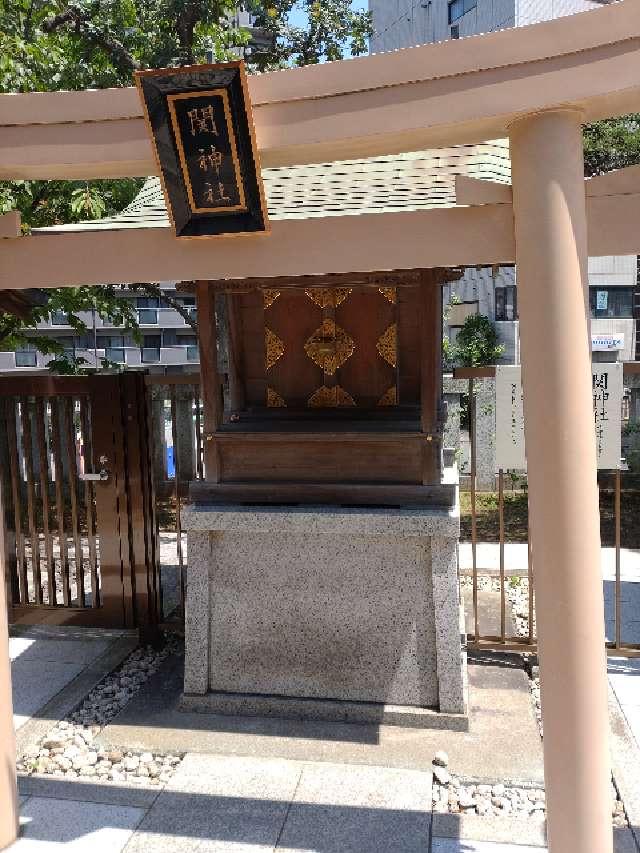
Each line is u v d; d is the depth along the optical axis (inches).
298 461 172.1
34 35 323.9
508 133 111.7
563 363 106.7
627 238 112.4
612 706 174.6
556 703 110.9
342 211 161.6
